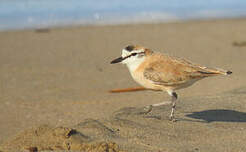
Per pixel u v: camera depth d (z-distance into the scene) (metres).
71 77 22.25
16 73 22.72
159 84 13.27
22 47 28.16
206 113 14.30
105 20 35.94
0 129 15.73
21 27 33.62
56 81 21.58
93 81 21.73
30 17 35.94
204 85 20.94
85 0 41.56
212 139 11.95
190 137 12.07
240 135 12.27
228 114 14.20
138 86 21.05
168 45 28.03
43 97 19.27
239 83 20.78
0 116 17.03
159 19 36.47
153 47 27.38
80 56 26.06
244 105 15.17
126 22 35.47
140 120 13.37
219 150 11.15
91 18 36.34
